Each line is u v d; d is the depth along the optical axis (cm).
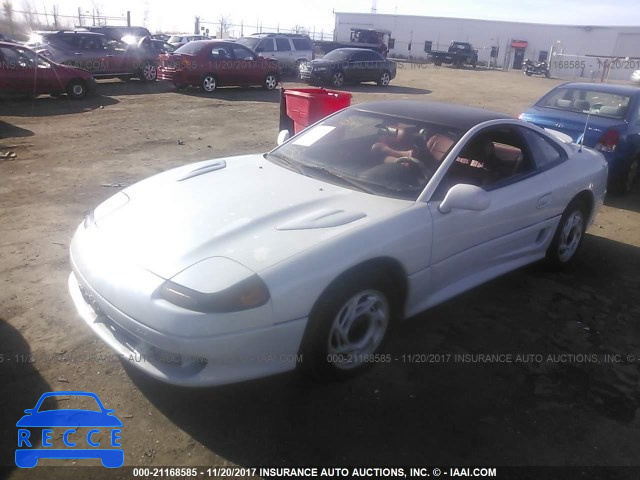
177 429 251
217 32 4175
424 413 267
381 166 338
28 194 586
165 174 359
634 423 267
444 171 324
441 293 330
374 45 3209
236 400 271
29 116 1090
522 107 1616
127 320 242
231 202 298
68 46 1562
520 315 368
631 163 680
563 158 423
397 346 323
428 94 1850
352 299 270
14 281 380
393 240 279
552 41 4622
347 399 275
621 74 3488
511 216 358
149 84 1705
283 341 246
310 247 255
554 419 267
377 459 239
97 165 726
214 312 229
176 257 251
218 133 980
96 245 277
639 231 563
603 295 405
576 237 449
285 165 362
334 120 402
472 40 4797
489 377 297
